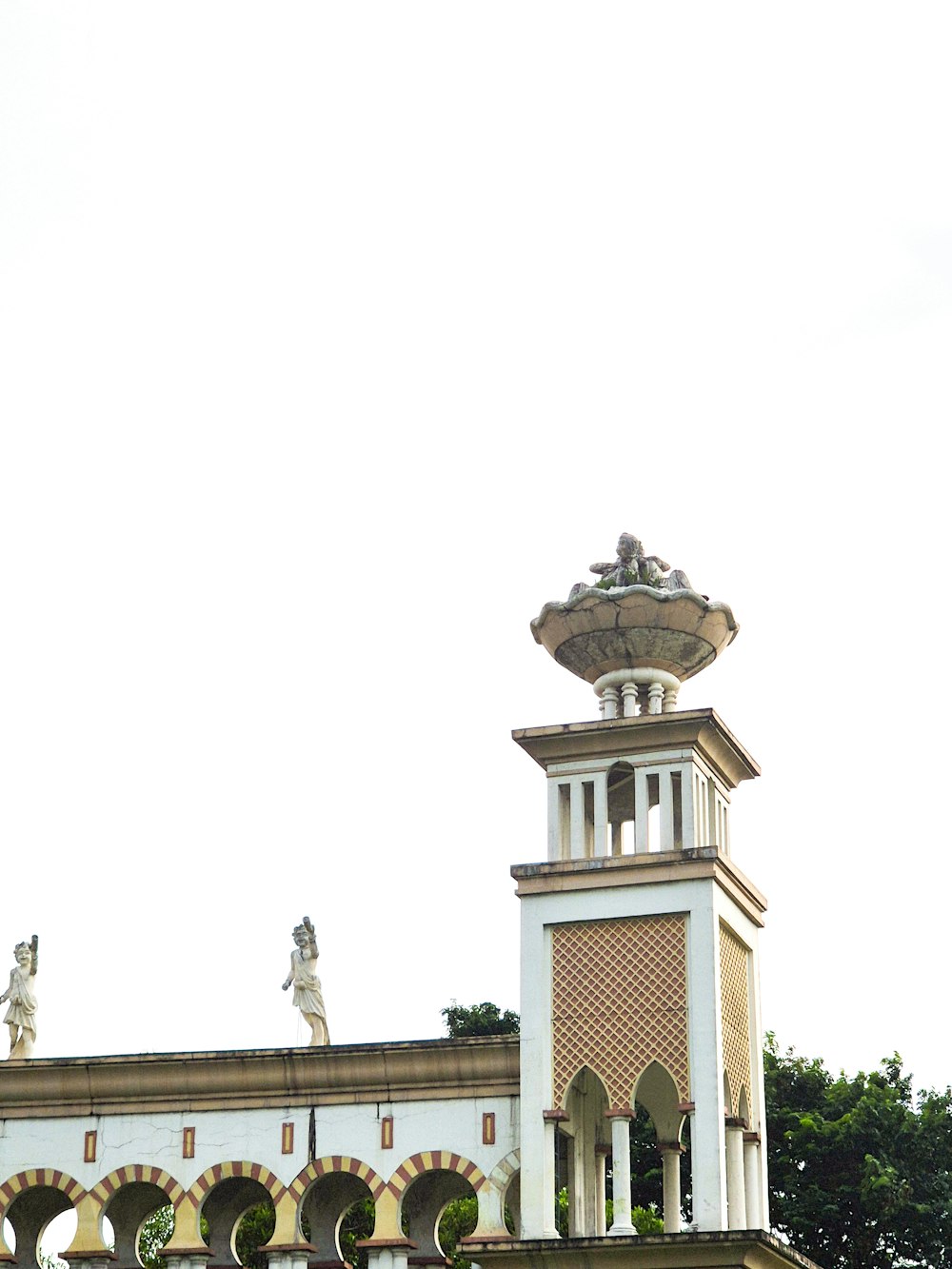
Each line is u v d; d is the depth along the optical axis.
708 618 31.77
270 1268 31.36
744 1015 31.39
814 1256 52.34
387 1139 31.52
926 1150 52.72
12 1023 33.62
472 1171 30.86
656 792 32.84
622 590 31.39
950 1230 51.38
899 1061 56.16
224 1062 32.31
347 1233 52.03
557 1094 29.81
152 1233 55.78
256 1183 34.06
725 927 30.78
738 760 32.72
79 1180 32.50
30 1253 34.34
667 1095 32.62
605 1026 29.89
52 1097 33.03
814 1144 52.72
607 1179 56.16
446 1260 33.62
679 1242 27.84
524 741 31.64
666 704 32.47
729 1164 30.09
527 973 30.53
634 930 30.22
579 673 32.94
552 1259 28.44
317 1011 32.84
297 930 33.38
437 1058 31.48
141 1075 32.69
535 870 30.94
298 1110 32.12
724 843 32.59
